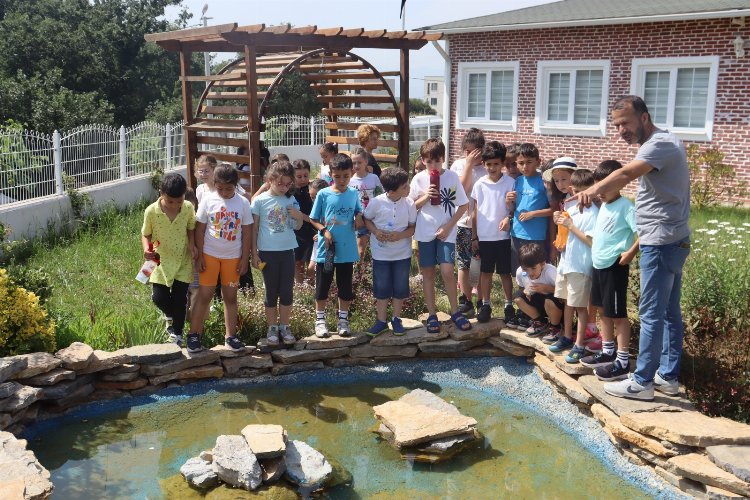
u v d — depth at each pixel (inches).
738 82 552.4
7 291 210.7
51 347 217.2
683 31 577.0
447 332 241.6
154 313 259.1
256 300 255.9
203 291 220.5
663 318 177.5
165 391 219.3
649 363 179.2
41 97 946.7
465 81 745.0
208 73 736.3
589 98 655.8
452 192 234.2
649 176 171.2
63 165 450.9
